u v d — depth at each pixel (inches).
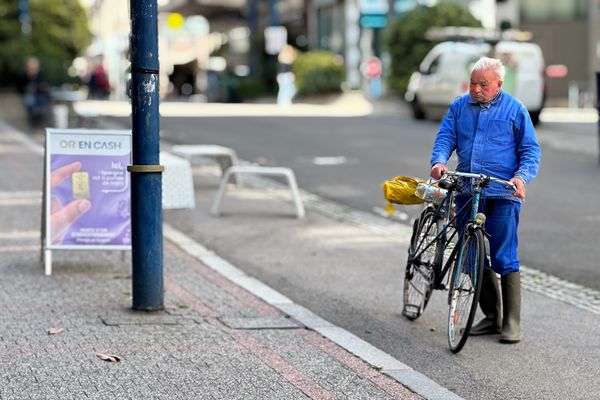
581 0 3627.0
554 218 1196.5
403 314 767.1
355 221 1221.1
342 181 1551.4
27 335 661.3
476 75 687.1
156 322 704.4
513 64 2482.8
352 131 2361.0
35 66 2386.8
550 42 3649.1
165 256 968.9
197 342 656.4
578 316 779.4
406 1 3759.8
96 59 5684.1
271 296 807.7
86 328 682.8
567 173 1595.7
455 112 705.6
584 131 2319.1
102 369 590.2
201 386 564.4
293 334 688.4
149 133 716.0
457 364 648.4
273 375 589.3
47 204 861.8
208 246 1058.7
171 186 1099.9
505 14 3683.6
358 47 4114.2
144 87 710.5
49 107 2372.0
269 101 4210.1
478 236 660.1
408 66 3152.1
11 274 861.2
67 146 866.1
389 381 587.2
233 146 2043.6
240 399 544.7
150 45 706.2
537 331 732.0
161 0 5027.1
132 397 542.3
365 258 1002.1
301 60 3961.6
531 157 678.5
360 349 654.5
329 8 4456.2
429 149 1962.4
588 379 619.8
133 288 736.3
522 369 638.5
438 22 3147.1
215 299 788.6
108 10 5654.5
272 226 1180.5
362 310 793.6
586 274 922.1
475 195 674.2
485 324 716.0
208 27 5487.2
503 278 700.7
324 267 958.4
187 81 5457.7
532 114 2519.7
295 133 2315.5
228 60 5438.0
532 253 1008.2
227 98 4407.0
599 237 1083.3
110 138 867.4
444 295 840.9
